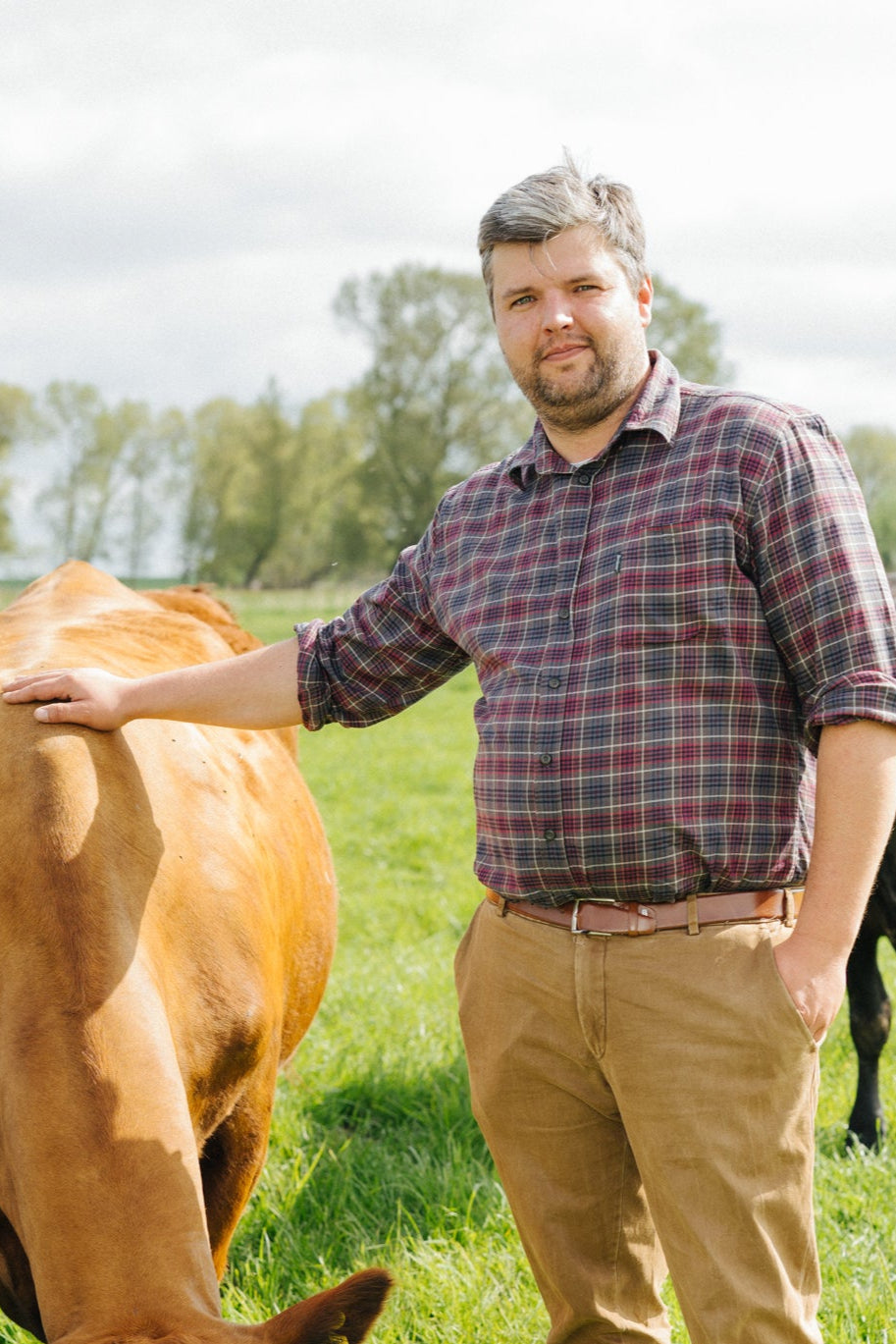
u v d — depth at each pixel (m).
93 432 61.44
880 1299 3.24
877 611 2.26
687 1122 2.34
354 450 56.03
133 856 2.58
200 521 59.62
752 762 2.33
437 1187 3.93
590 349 2.49
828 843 2.24
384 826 10.29
